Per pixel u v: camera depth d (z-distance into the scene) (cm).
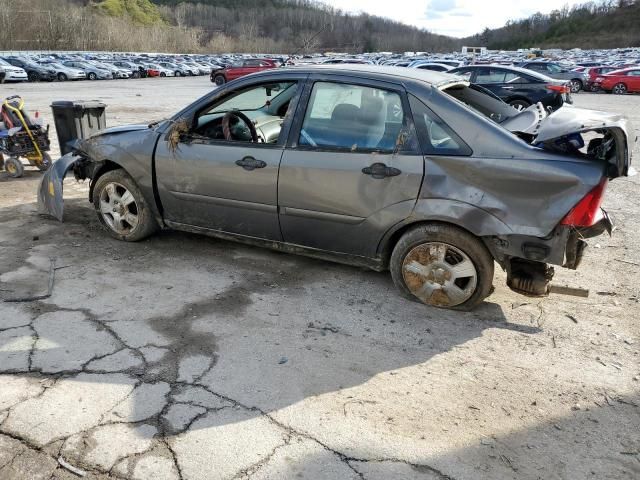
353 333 340
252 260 450
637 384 296
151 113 1630
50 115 1491
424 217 348
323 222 383
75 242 482
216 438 247
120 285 398
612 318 367
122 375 291
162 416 260
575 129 308
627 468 236
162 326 342
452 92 381
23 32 6981
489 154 330
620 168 307
